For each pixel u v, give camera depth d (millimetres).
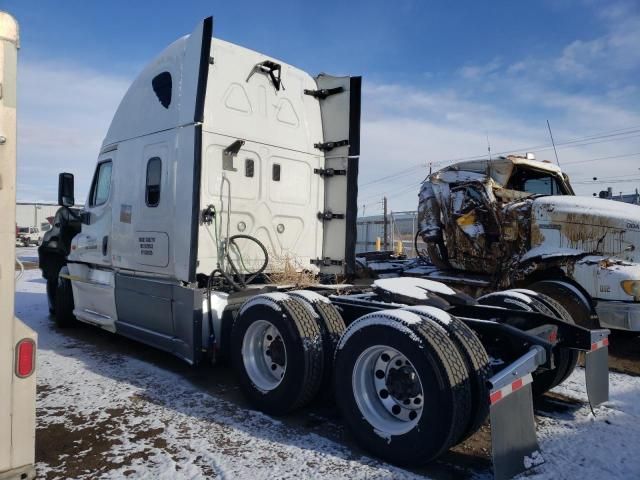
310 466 3162
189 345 4602
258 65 5461
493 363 3529
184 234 4777
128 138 5867
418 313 3389
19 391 2361
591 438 3645
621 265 6039
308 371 3791
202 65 4711
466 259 7734
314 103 6148
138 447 3406
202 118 4707
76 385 4766
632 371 5570
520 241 7039
